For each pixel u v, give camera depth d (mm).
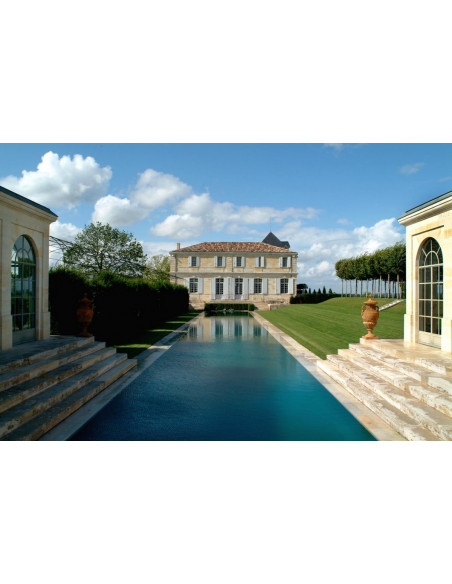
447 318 8367
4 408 5789
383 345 9562
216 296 53719
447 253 8281
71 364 8477
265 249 55094
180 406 7344
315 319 24844
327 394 8172
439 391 6277
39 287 9961
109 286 15852
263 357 12688
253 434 5941
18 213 8734
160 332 20453
